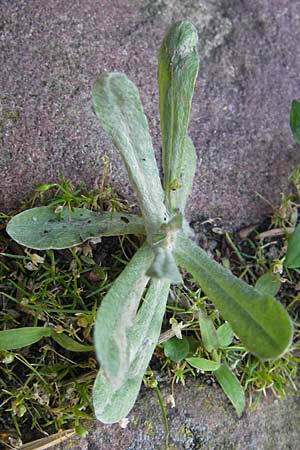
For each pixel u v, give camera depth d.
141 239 0.22
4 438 0.21
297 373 0.23
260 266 0.24
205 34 0.24
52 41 0.23
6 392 0.21
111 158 0.23
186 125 0.20
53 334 0.21
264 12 0.25
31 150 0.22
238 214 0.24
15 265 0.22
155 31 0.24
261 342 0.18
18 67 0.23
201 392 0.22
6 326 0.21
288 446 0.22
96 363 0.21
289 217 0.24
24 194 0.22
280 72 0.25
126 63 0.23
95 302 0.21
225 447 0.22
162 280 0.20
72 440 0.21
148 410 0.21
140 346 0.20
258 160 0.24
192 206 0.23
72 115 0.23
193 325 0.22
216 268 0.20
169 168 0.21
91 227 0.21
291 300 0.24
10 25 0.23
